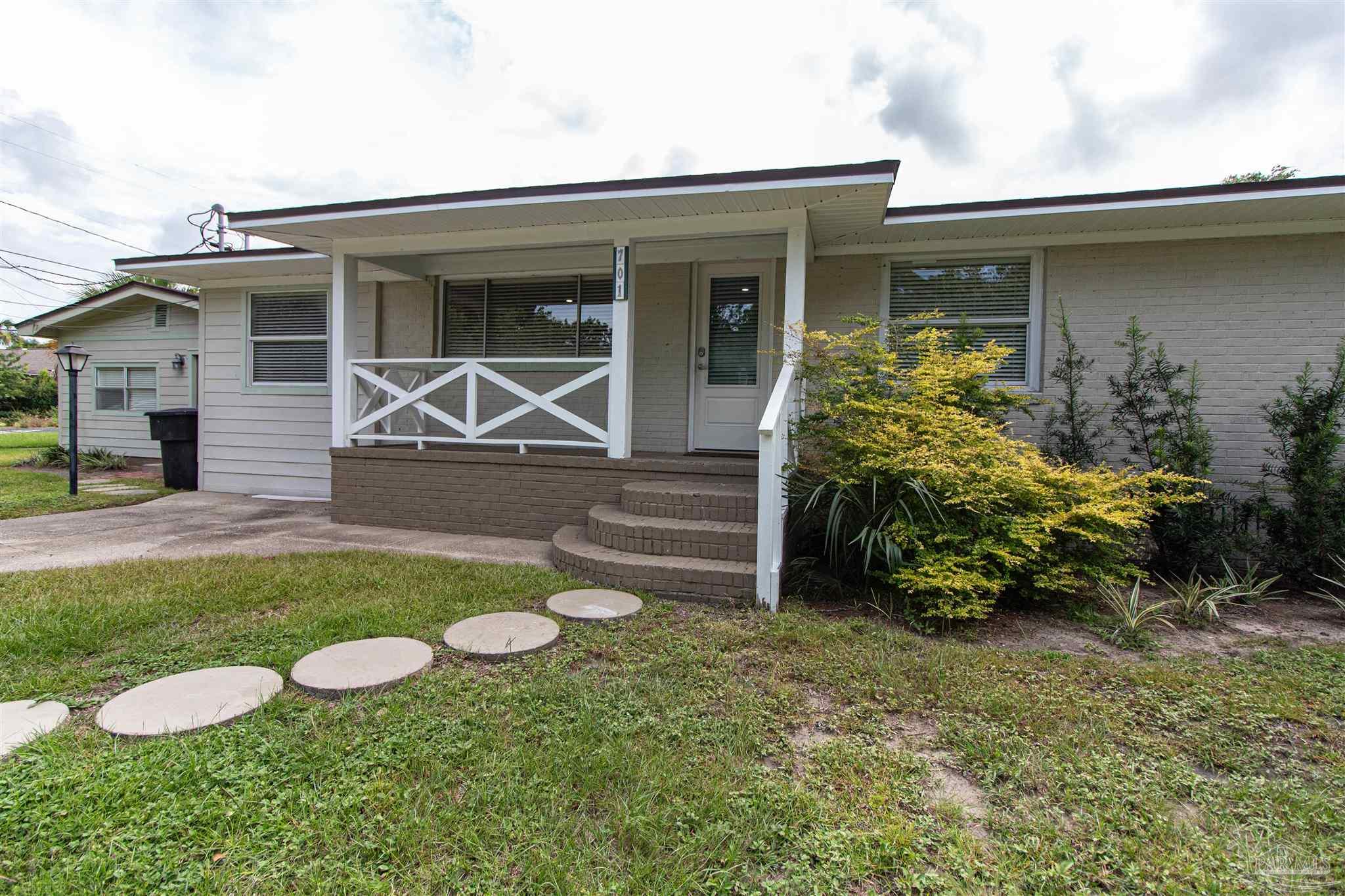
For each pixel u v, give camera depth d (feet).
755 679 9.09
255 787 6.17
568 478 18.19
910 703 8.41
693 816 5.93
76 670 8.79
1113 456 17.61
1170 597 13.53
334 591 12.52
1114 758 7.09
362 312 25.26
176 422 28.50
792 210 16.33
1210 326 17.20
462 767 6.63
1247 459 16.93
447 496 19.31
